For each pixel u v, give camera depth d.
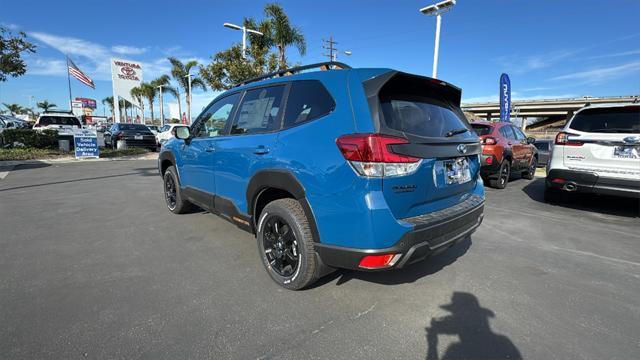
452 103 3.46
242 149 3.36
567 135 5.75
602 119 5.49
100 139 19.83
